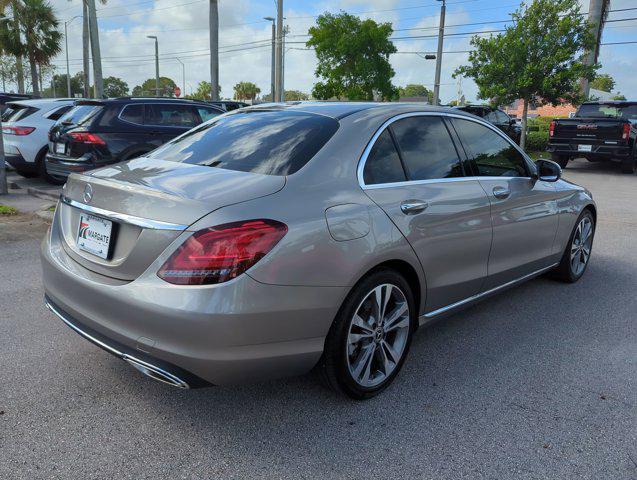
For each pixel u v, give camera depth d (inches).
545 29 694.5
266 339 97.3
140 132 358.3
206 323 91.0
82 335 107.7
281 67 1130.0
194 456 99.8
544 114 2628.0
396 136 129.7
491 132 161.3
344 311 108.8
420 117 139.1
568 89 695.7
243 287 92.8
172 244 93.5
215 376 95.6
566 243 197.2
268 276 95.0
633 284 211.6
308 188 106.7
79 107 363.9
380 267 116.6
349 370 113.4
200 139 136.8
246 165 115.3
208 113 395.5
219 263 91.6
